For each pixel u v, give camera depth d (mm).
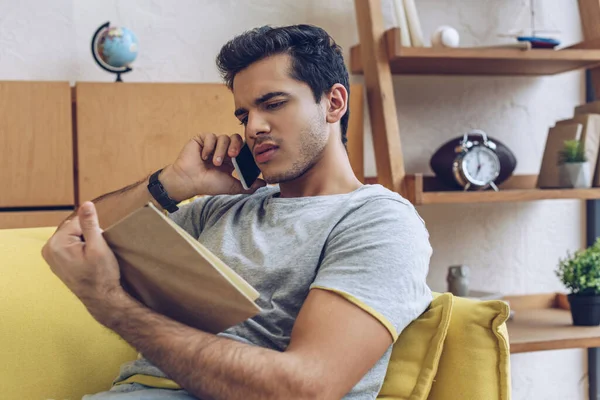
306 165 1349
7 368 1323
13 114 2105
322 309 1129
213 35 2582
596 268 2506
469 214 2777
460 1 2758
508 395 1244
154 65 2535
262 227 1366
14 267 1441
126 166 2186
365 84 2637
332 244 1244
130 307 1084
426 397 1267
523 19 2809
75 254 1054
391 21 2699
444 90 2746
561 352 2871
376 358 1134
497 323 1243
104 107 2168
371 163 2666
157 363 1087
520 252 2826
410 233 1239
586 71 2869
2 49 2410
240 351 1066
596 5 2555
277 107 1332
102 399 1173
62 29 2453
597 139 2557
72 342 1398
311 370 1069
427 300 1269
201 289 1055
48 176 2129
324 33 1406
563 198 2471
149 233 1014
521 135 2812
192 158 1525
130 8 2512
